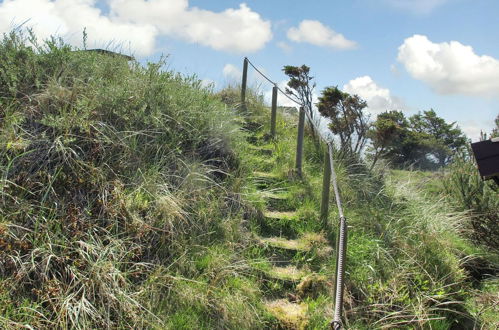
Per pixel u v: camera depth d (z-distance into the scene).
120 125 6.37
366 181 8.11
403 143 16.55
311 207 6.96
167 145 6.48
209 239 5.75
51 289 4.43
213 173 7.01
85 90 6.52
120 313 4.45
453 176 8.32
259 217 6.61
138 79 7.15
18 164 5.39
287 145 9.05
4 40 6.82
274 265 5.84
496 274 6.55
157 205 5.56
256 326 4.80
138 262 5.08
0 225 4.73
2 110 5.85
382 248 6.06
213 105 8.11
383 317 5.02
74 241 4.86
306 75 10.56
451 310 5.24
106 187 5.53
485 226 7.37
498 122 8.66
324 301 5.21
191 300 4.80
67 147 5.61
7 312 4.15
